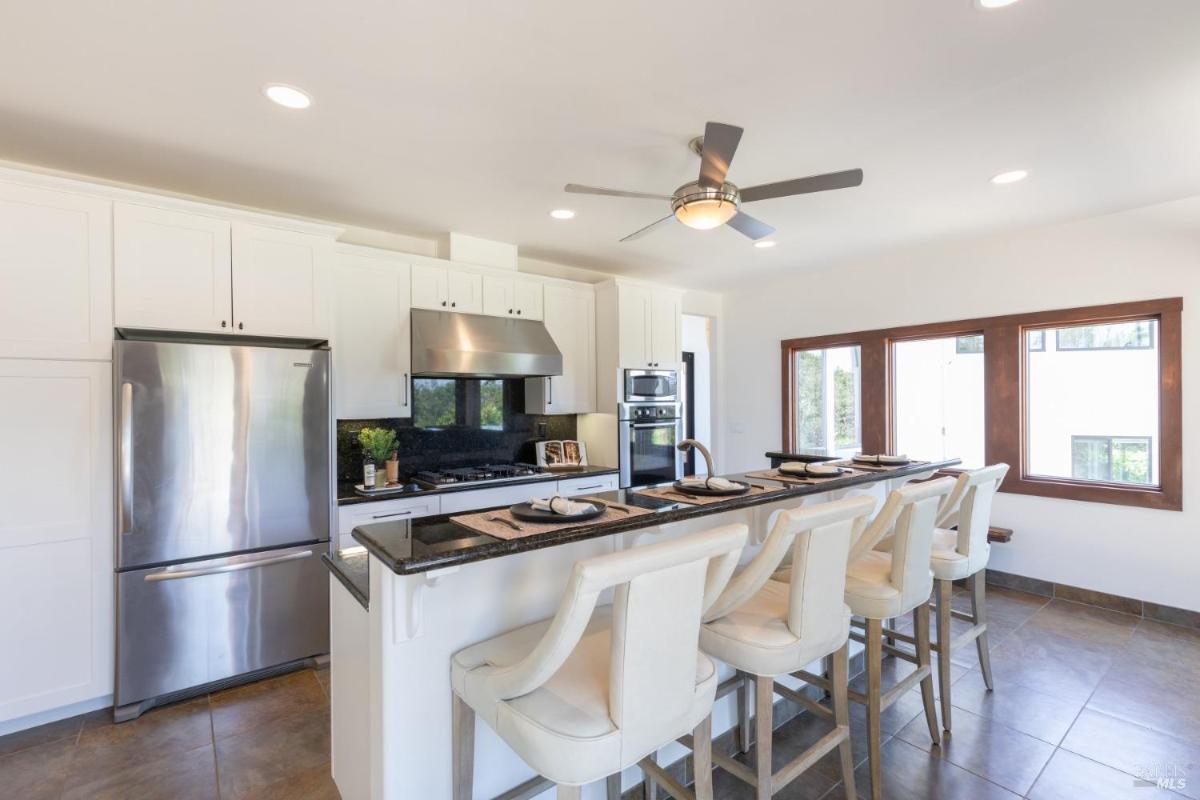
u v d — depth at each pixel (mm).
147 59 1854
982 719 2432
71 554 2396
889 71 1986
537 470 4180
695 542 1206
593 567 1059
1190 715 2441
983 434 4258
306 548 2877
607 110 2227
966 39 1804
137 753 2199
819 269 5051
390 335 3561
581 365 4590
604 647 1495
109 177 2832
